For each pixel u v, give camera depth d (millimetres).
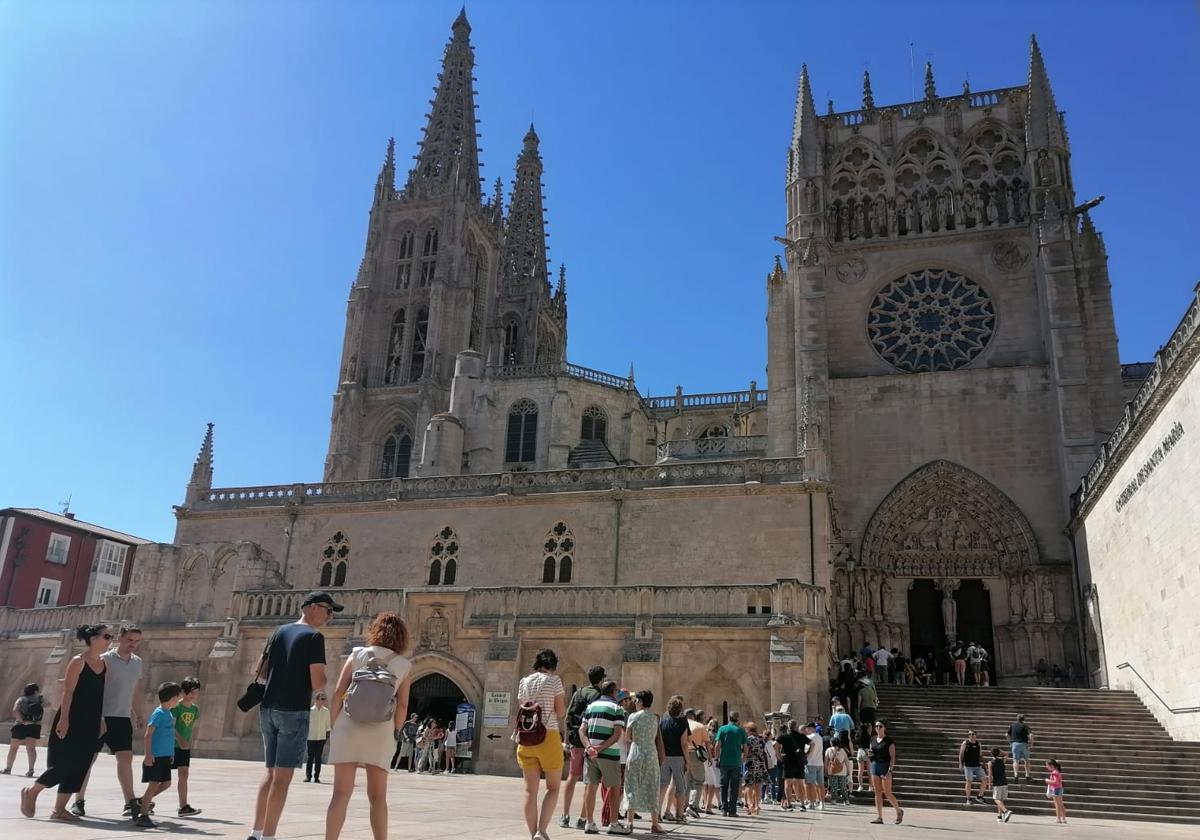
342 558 49781
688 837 15867
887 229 60406
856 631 51000
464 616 38688
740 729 22391
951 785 31062
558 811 20297
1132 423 35344
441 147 111312
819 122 64062
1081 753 32469
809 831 18531
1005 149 59969
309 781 26734
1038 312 56094
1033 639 48938
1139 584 36625
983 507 52438
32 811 13789
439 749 36375
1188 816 27938
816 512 43031
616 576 44719
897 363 57750
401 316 100312
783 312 59406
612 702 15680
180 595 47031
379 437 92500
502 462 76562
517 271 130375
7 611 49344
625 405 80375
